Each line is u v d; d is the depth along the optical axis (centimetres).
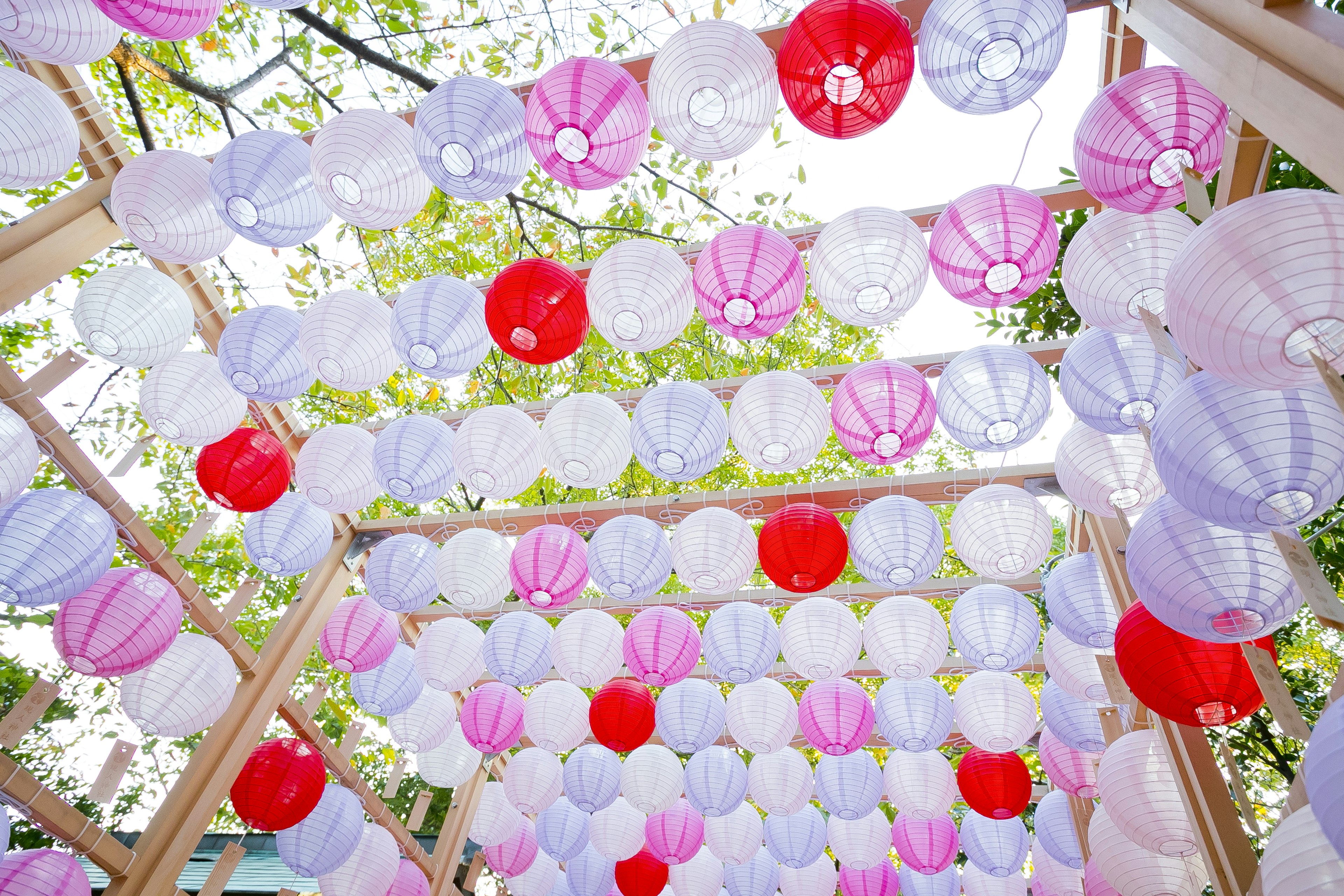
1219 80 192
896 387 288
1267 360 159
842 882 459
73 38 248
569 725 412
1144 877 316
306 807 372
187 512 768
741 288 268
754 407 305
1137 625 262
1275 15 171
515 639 385
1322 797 139
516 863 480
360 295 319
